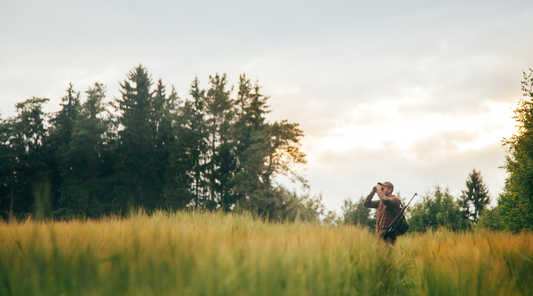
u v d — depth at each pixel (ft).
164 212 19.39
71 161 170.09
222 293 6.46
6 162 162.30
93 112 184.24
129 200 157.17
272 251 8.46
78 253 6.94
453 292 9.05
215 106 199.62
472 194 258.78
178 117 197.16
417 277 11.02
